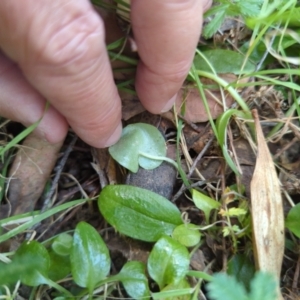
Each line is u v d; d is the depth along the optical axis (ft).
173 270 0.34
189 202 0.41
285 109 0.43
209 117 0.39
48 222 0.41
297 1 0.44
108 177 0.41
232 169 0.39
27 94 0.36
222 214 0.36
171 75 0.33
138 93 0.37
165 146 0.40
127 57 0.38
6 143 0.43
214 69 0.41
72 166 0.44
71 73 0.29
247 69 0.41
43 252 0.34
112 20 0.38
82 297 0.36
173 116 0.41
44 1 0.26
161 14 0.29
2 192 0.42
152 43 0.31
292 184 0.39
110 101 0.33
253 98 0.42
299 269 0.37
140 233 0.36
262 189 0.36
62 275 0.36
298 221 0.35
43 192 0.43
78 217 0.42
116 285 0.37
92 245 0.34
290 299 0.36
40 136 0.39
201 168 0.41
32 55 0.28
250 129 0.41
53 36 0.27
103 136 0.35
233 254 0.37
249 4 0.38
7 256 0.38
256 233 0.35
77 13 0.27
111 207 0.37
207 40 0.44
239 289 0.22
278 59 0.42
